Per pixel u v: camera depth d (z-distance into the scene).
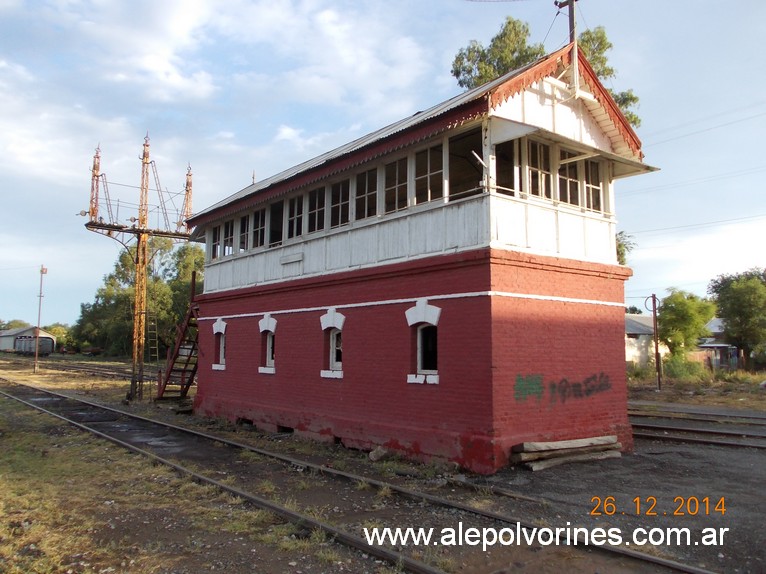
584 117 13.31
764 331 47.16
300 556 6.43
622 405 12.86
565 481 9.55
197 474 10.06
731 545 6.54
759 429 15.74
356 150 13.06
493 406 10.38
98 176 30.08
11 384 33.34
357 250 13.84
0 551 6.46
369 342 13.19
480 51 28.95
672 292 46.72
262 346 17.12
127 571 6.02
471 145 12.45
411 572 5.96
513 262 11.00
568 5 12.88
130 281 82.69
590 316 12.54
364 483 9.40
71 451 12.77
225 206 18.97
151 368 47.50
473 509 7.94
